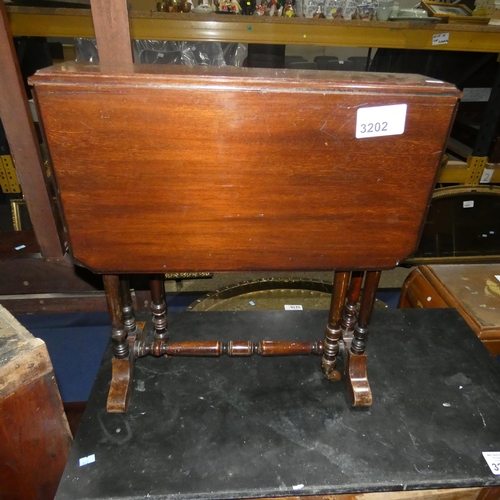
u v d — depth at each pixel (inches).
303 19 55.1
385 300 73.2
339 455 33.2
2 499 33.2
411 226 30.8
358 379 37.6
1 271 54.2
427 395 38.8
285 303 59.0
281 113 26.1
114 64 32.4
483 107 78.7
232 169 27.6
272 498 31.5
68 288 56.7
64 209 28.4
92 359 52.4
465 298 51.8
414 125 27.1
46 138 26.0
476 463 32.9
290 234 30.3
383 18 59.3
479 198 76.4
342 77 29.3
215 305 57.4
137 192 28.0
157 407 37.0
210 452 33.2
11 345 30.8
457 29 57.5
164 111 25.6
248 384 39.6
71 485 30.4
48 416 33.2
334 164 27.9
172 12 55.7
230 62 74.0
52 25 52.9
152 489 30.4
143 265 31.0
